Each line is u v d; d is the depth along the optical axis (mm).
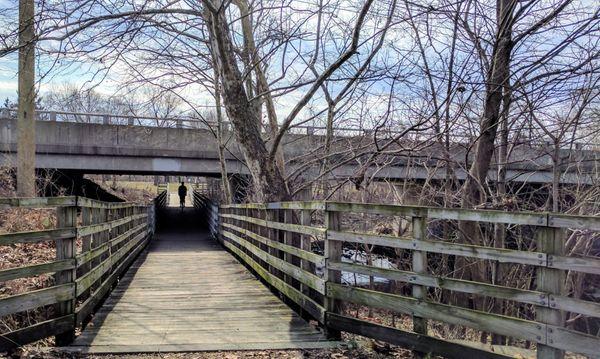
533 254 3529
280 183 8453
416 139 8258
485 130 6418
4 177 14062
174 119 17781
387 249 9492
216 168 20094
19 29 6121
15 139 17234
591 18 5523
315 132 13062
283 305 7055
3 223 10023
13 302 4211
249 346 4969
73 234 4871
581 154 7027
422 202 8172
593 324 6188
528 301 3562
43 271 4492
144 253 15359
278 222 7484
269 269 8328
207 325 5848
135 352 4742
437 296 6969
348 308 8914
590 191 6672
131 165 19484
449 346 4184
